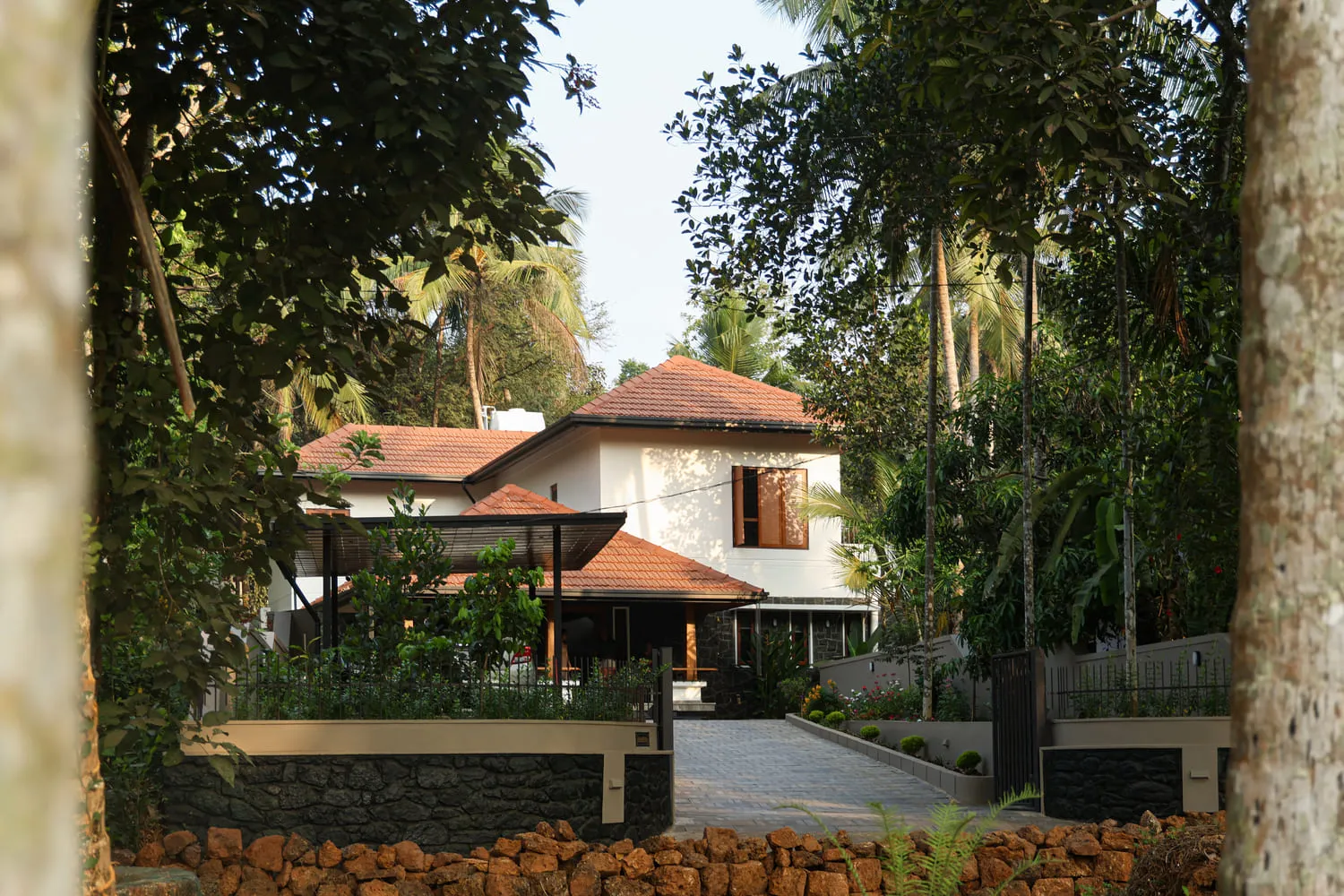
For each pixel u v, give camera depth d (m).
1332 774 2.66
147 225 7.28
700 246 14.87
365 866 9.73
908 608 25.55
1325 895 2.62
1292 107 2.85
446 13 8.34
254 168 8.53
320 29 7.97
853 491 33.78
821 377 25.39
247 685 12.06
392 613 13.18
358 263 8.90
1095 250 15.53
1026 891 9.99
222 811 11.50
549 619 25.08
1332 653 2.69
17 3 1.09
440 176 8.18
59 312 1.10
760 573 29.03
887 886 9.74
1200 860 8.09
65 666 1.08
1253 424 2.86
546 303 44.47
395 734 12.00
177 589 8.08
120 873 7.25
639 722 13.66
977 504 20.86
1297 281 2.80
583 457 29.14
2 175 1.07
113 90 8.27
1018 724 15.60
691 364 32.25
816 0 26.97
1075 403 18.98
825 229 14.80
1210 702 14.09
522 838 10.01
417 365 43.44
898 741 21.22
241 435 8.80
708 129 14.48
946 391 27.22
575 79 8.76
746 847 10.11
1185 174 13.20
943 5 10.30
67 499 1.10
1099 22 9.96
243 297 8.23
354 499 31.14
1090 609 18.05
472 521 14.16
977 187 10.82
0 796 1.03
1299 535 2.75
